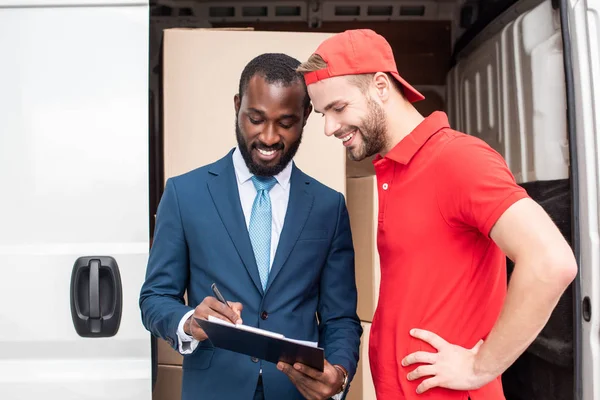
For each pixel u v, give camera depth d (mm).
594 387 1757
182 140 2131
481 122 2725
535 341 2156
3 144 1822
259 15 2768
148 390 1831
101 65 1847
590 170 1791
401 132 1559
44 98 1835
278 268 1740
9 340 1809
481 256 1479
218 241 1738
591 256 1771
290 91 1688
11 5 1830
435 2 2859
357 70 1501
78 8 1849
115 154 1840
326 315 1850
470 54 2822
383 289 1570
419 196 1468
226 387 1716
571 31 1844
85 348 1829
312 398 1608
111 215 1832
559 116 2014
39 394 1811
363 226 2350
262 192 1798
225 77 2146
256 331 1381
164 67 2137
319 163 2197
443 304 1463
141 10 1857
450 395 1462
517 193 1343
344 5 2812
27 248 1813
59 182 1827
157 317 1654
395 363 1519
